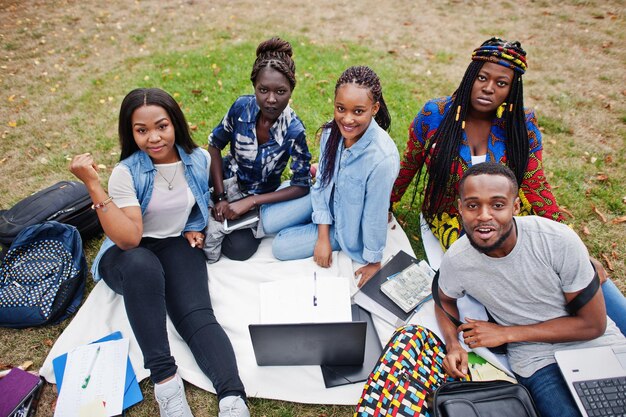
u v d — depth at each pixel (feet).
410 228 11.59
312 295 8.55
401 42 20.08
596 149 13.82
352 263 10.07
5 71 18.28
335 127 8.70
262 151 9.70
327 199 9.61
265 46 8.59
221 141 10.19
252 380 8.10
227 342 8.00
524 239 6.52
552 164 13.28
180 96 16.30
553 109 15.51
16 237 9.57
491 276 6.95
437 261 9.96
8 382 7.93
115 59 19.04
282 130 9.41
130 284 7.65
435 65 18.33
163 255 8.97
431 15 22.62
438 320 8.14
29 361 8.60
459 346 7.51
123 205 8.18
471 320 7.66
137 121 7.76
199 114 15.44
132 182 8.29
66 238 9.68
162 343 7.49
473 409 6.27
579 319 6.78
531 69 17.81
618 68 17.71
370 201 8.64
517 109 8.40
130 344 8.63
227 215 9.73
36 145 14.30
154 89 7.97
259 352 7.73
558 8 22.86
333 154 8.87
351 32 20.98
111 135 14.75
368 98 7.50
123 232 7.97
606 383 6.45
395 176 8.38
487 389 6.52
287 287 8.70
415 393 6.70
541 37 20.17
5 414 7.49
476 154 8.93
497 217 6.13
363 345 7.48
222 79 17.25
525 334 7.06
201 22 22.24
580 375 6.55
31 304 8.96
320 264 9.85
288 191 10.11
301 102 15.98
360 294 9.14
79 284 9.61
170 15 23.06
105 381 7.95
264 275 9.77
